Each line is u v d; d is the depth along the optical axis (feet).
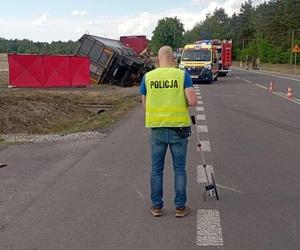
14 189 24.11
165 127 19.44
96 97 84.17
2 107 58.80
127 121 52.42
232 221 19.11
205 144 36.70
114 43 122.11
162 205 19.90
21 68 93.15
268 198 22.31
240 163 29.96
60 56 97.60
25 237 17.57
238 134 41.86
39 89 92.17
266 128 45.42
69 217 19.76
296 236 17.42
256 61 250.37
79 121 65.77
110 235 17.67
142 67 112.98
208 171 27.71
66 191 23.67
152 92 19.52
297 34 325.62
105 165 29.53
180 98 19.45
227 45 162.09
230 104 69.00
